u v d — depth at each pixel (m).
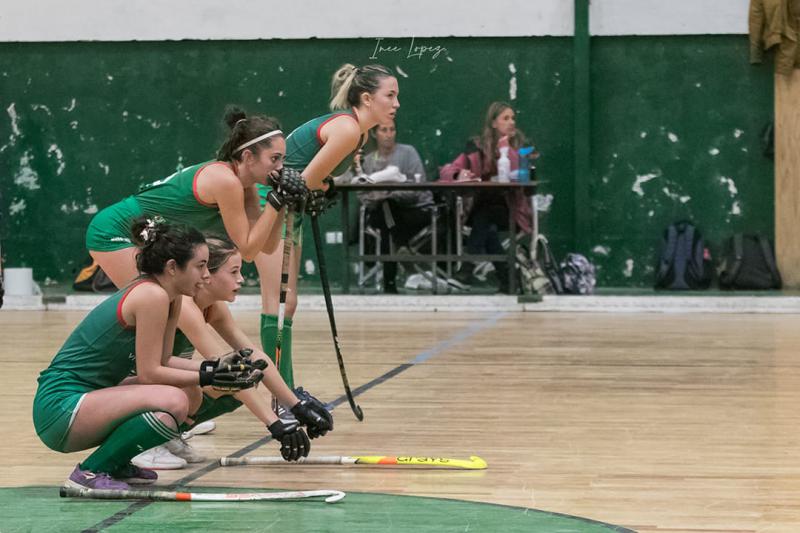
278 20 35.44
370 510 9.52
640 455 11.91
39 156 36.38
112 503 9.84
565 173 34.81
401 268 34.41
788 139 33.84
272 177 11.63
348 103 14.13
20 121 36.34
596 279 34.88
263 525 9.03
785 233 33.97
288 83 35.62
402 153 32.12
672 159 34.53
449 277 32.75
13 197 36.47
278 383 11.23
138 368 10.23
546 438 12.91
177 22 35.72
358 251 34.91
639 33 34.38
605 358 20.36
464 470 11.20
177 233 10.12
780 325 26.56
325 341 23.38
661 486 10.48
